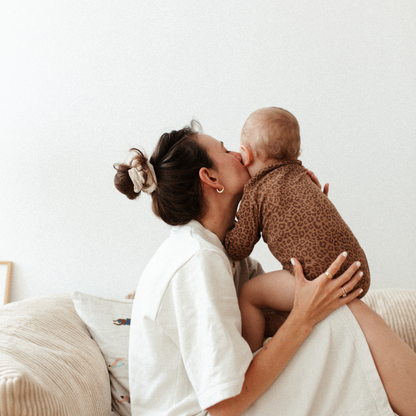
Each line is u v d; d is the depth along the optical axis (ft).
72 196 7.72
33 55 7.77
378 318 3.03
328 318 2.99
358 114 7.33
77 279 7.72
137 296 3.35
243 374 2.64
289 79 7.41
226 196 3.52
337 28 7.32
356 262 3.05
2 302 7.64
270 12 7.41
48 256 7.76
